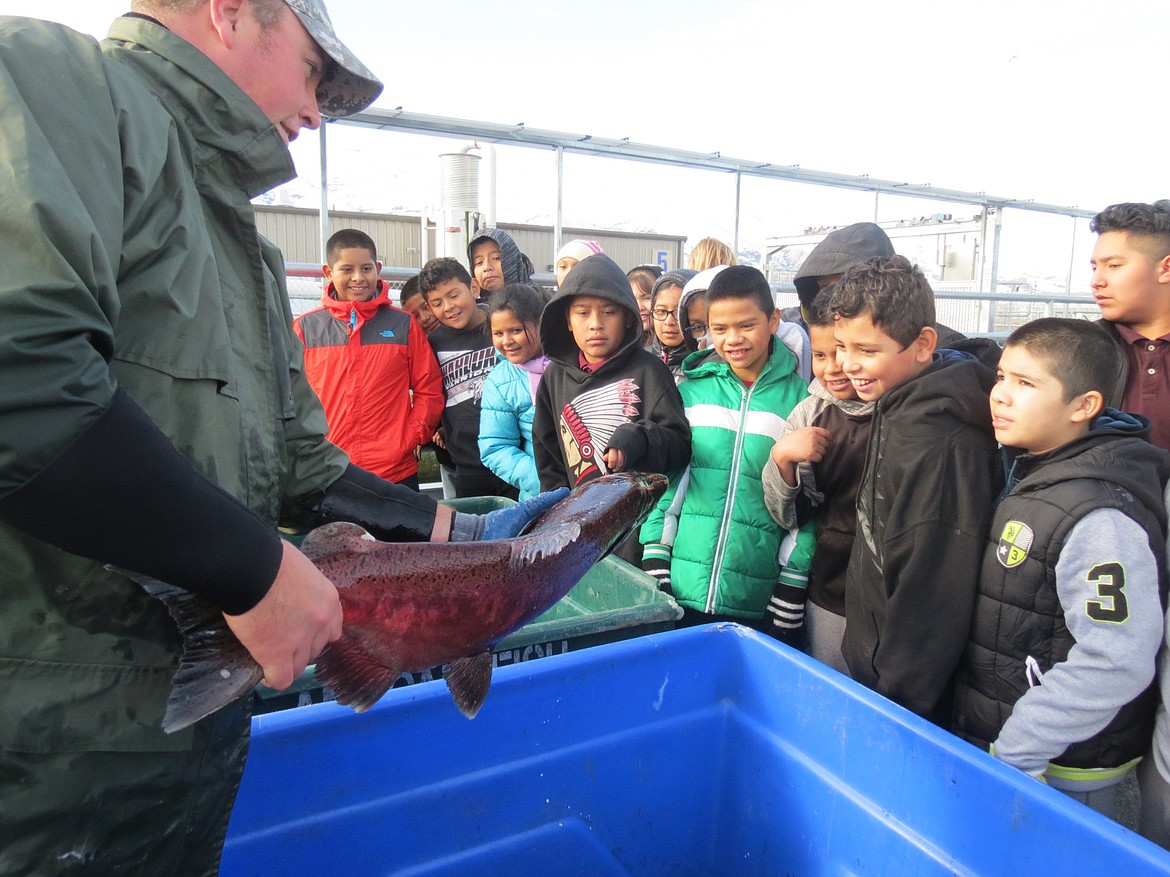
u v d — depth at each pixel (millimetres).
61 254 790
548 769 1668
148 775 989
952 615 1866
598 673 1690
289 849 1444
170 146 1007
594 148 6020
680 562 2752
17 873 934
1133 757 1758
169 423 964
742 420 2717
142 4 1117
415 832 1555
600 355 2996
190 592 914
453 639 1173
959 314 8422
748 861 1791
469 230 6992
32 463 748
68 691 930
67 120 866
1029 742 1656
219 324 1028
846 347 2107
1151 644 1598
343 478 1498
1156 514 1682
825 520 2453
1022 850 1268
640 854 1785
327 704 1473
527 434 3684
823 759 1611
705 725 1823
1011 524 1775
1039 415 1753
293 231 7203
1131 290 2479
